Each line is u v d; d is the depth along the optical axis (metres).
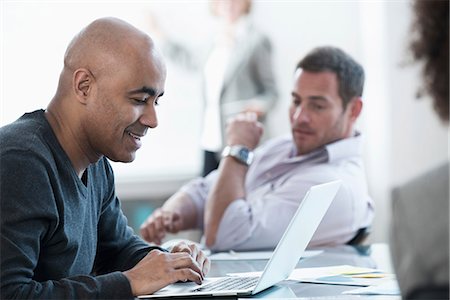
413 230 1.40
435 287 1.36
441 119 1.35
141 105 2.01
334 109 3.21
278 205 3.13
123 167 5.60
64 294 1.76
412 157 1.41
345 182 3.10
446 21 1.33
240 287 1.93
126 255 2.36
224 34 5.26
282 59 5.35
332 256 2.61
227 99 5.15
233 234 3.13
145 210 5.59
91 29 2.02
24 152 1.85
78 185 2.01
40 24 5.46
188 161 5.61
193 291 1.88
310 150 3.25
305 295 1.85
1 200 1.78
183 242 2.28
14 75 5.46
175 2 5.52
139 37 2.01
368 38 5.06
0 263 1.75
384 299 1.74
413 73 1.38
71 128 2.01
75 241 1.99
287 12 5.34
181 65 5.57
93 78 1.98
